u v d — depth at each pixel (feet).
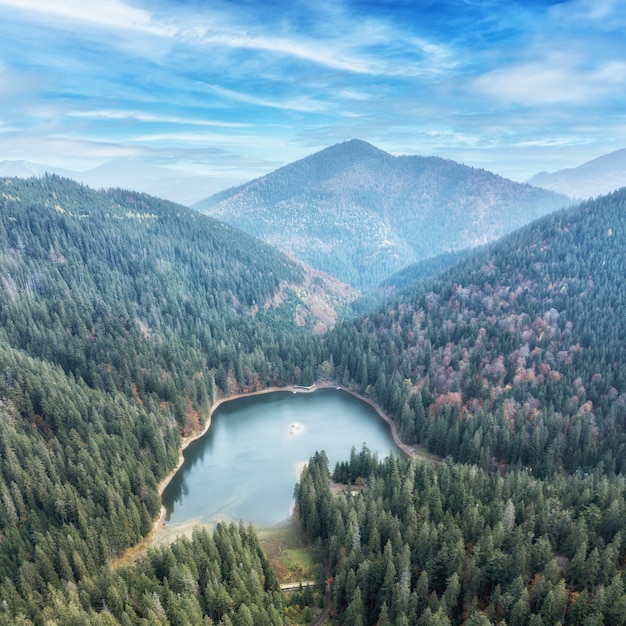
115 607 297.94
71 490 397.80
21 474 392.68
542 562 297.53
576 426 494.59
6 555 334.24
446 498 385.29
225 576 331.77
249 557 335.88
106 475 421.59
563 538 326.03
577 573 286.25
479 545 310.65
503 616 274.57
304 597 328.49
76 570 336.70
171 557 327.88
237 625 284.61
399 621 272.31
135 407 549.13
